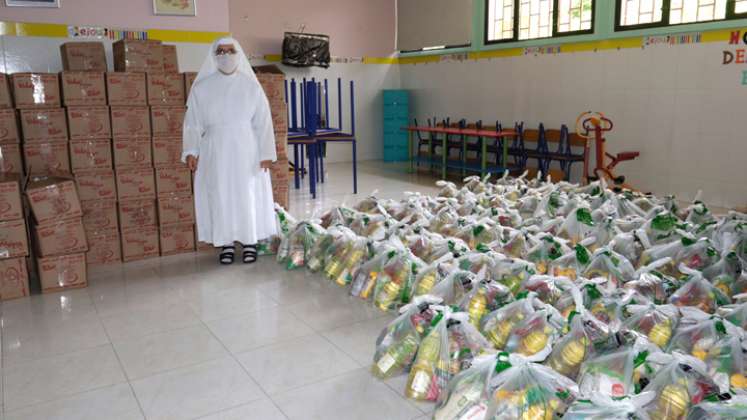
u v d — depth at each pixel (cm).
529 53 709
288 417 195
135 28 441
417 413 196
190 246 404
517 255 312
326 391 211
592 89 642
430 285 265
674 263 290
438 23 846
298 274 349
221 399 207
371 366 229
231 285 331
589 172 655
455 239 310
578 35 646
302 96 734
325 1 864
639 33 587
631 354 174
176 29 456
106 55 432
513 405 161
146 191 382
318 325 272
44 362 237
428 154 841
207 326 272
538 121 711
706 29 532
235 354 243
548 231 344
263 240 389
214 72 356
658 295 248
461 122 764
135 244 384
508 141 734
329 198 607
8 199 305
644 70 589
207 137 360
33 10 408
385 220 358
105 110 362
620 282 268
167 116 381
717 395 153
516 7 718
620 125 620
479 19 773
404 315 223
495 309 238
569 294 236
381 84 938
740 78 515
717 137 539
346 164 888
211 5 467
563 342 196
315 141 606
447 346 204
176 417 196
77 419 195
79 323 278
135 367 232
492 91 771
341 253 331
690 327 203
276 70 667
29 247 348
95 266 372
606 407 146
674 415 158
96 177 366
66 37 420
